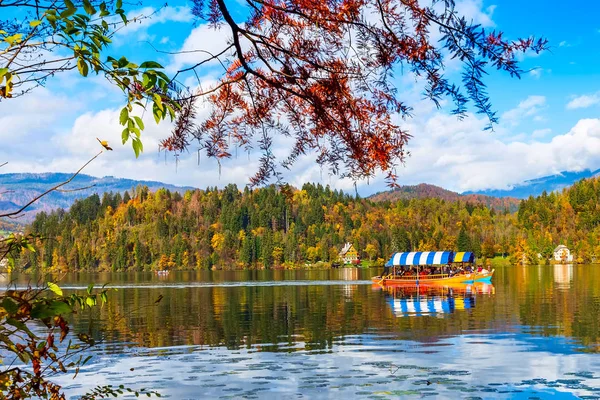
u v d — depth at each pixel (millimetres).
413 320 35500
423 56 4664
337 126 5129
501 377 18609
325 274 137250
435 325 32688
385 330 30844
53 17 3699
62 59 3904
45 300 3840
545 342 25562
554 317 35844
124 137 3943
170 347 25547
